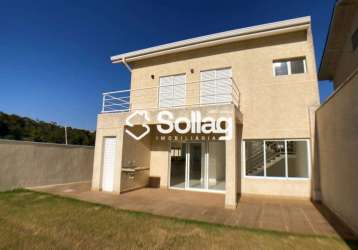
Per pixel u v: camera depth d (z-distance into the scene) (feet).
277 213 21.04
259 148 30.19
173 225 17.16
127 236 14.92
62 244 13.53
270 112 29.86
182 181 34.83
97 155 33.58
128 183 32.32
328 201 22.91
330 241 14.21
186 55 36.27
